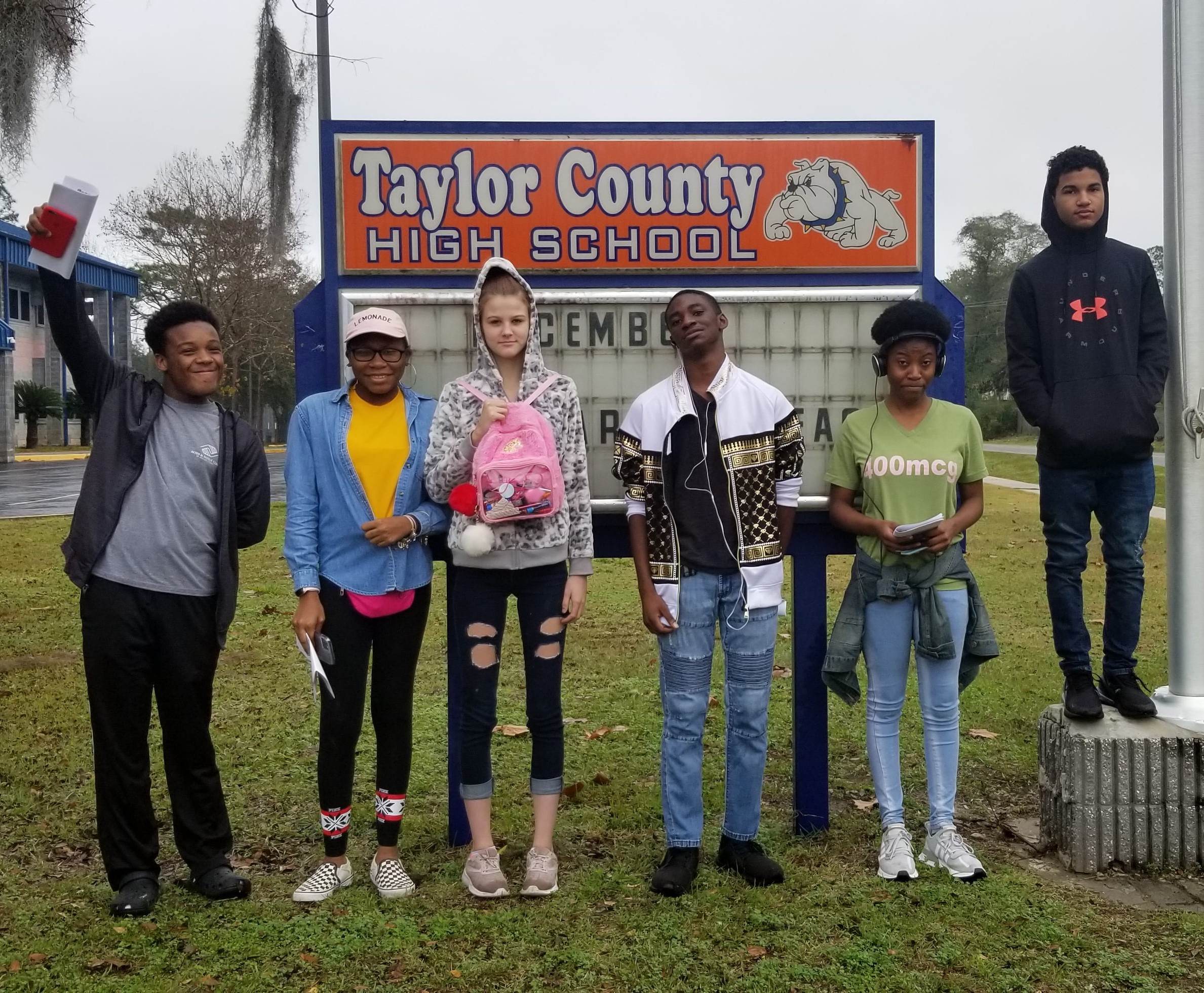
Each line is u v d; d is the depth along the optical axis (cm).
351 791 340
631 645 691
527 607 337
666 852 353
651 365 393
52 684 591
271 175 1459
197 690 333
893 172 395
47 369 4891
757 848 353
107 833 327
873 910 320
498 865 339
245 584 916
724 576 338
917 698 572
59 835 389
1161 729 363
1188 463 381
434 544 368
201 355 330
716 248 394
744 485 336
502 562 328
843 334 394
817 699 389
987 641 356
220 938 307
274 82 1429
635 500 344
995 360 4975
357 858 371
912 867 343
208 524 332
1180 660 384
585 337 392
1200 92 374
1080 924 313
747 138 392
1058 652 379
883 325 354
